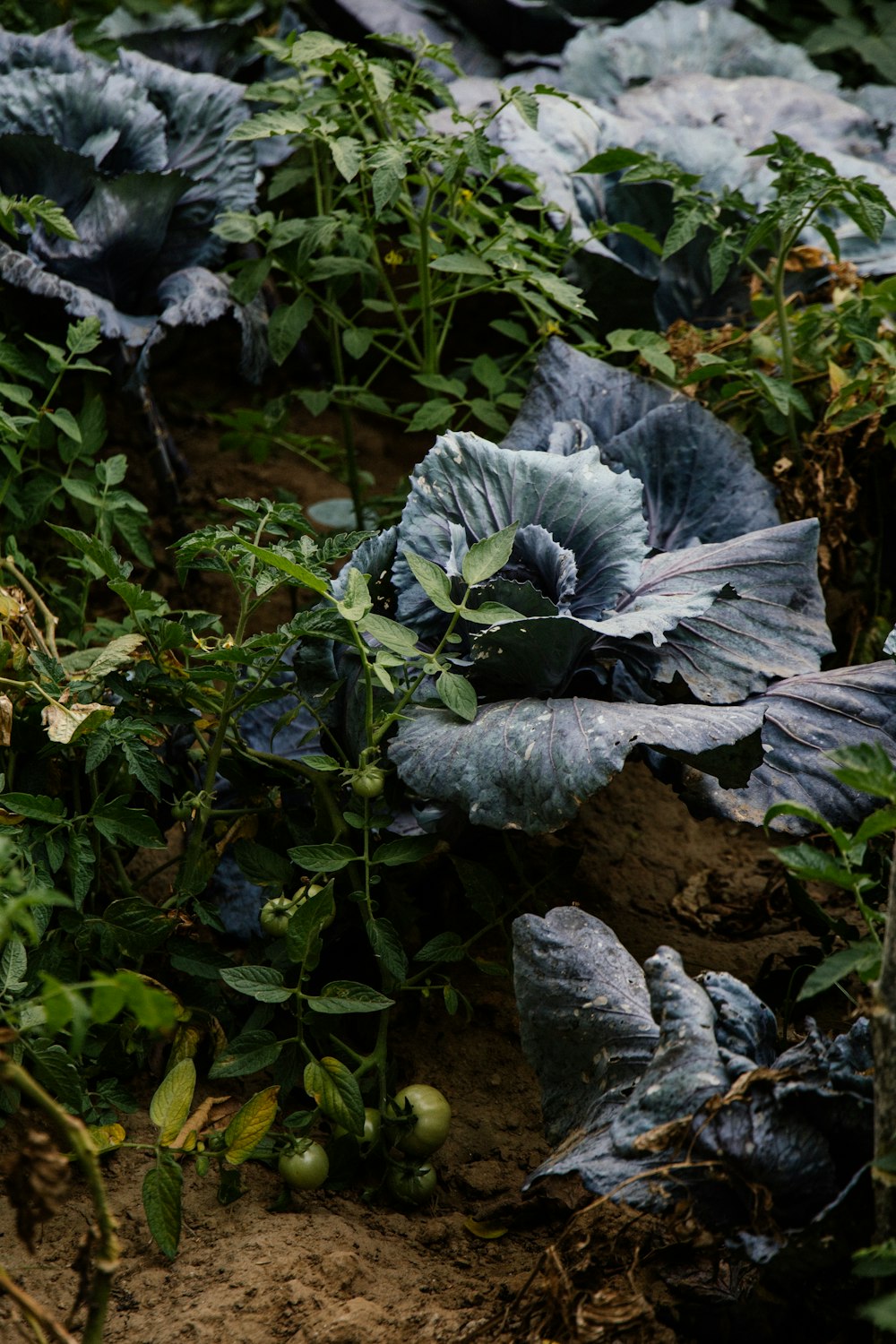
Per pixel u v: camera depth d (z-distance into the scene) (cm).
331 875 290
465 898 311
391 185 315
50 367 319
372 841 293
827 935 298
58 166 340
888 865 293
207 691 293
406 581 291
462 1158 286
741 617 296
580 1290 262
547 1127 269
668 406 316
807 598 299
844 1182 253
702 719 277
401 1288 269
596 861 327
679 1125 251
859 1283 253
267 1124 267
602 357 339
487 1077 294
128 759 282
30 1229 245
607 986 270
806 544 301
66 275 345
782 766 287
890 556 345
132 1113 281
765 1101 252
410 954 304
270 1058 275
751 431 341
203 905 288
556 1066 270
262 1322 263
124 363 349
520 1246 275
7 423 310
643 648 295
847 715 288
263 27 462
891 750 286
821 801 285
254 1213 276
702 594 287
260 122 321
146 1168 280
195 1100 288
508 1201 279
